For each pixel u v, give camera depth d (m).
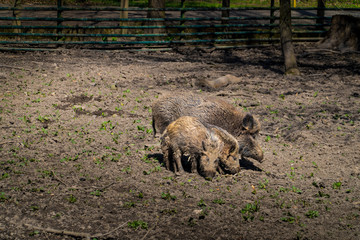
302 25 21.30
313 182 7.23
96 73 14.47
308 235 5.71
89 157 8.00
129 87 13.11
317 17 21.30
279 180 7.41
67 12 22.86
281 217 6.14
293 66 15.51
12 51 17.48
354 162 8.21
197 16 23.33
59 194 6.48
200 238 5.56
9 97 11.53
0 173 7.05
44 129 9.36
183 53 18.92
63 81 13.39
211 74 15.09
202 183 7.08
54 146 8.46
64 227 5.65
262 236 5.65
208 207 6.30
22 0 24.02
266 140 9.33
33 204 6.14
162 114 7.93
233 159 7.36
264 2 27.22
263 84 14.16
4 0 23.61
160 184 6.98
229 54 19.25
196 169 7.38
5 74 13.76
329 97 12.82
